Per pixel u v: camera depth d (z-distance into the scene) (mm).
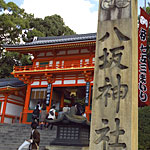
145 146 10172
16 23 39375
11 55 38312
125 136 4898
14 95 29453
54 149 9406
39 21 49812
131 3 5793
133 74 5379
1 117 27250
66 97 31344
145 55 12281
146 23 13086
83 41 24484
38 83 27656
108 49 5680
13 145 15672
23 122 25953
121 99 5172
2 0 39469
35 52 28812
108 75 5488
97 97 5434
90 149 5137
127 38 5551
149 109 11023
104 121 5215
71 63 26875
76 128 9719
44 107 20094
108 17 5938
